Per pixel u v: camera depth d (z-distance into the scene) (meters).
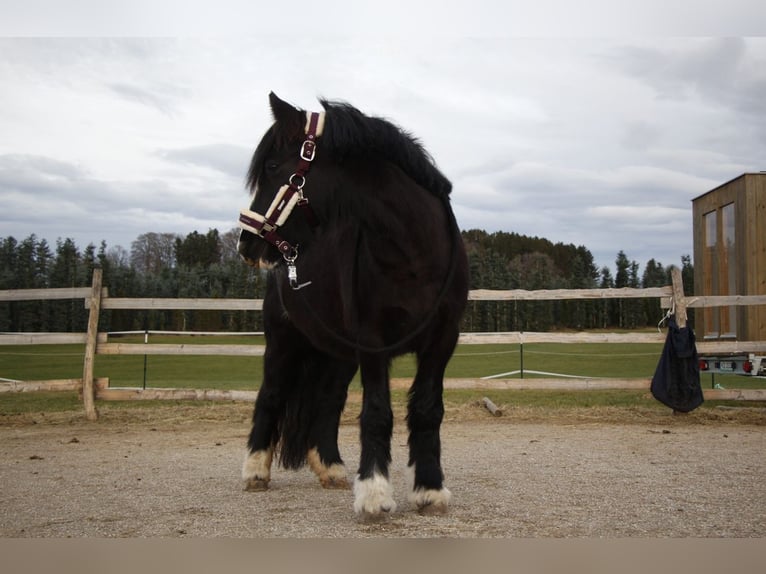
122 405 8.99
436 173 3.51
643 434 6.44
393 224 3.25
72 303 30.11
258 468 4.23
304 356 4.45
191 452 5.71
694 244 12.07
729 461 4.92
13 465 5.07
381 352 3.29
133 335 28.38
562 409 8.22
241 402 8.99
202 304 8.22
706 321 11.66
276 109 3.53
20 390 7.87
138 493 4.07
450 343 3.50
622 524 3.19
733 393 8.00
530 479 4.30
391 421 3.37
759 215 9.91
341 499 3.89
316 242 3.68
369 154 3.40
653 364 15.72
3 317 28.39
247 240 3.65
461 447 5.75
